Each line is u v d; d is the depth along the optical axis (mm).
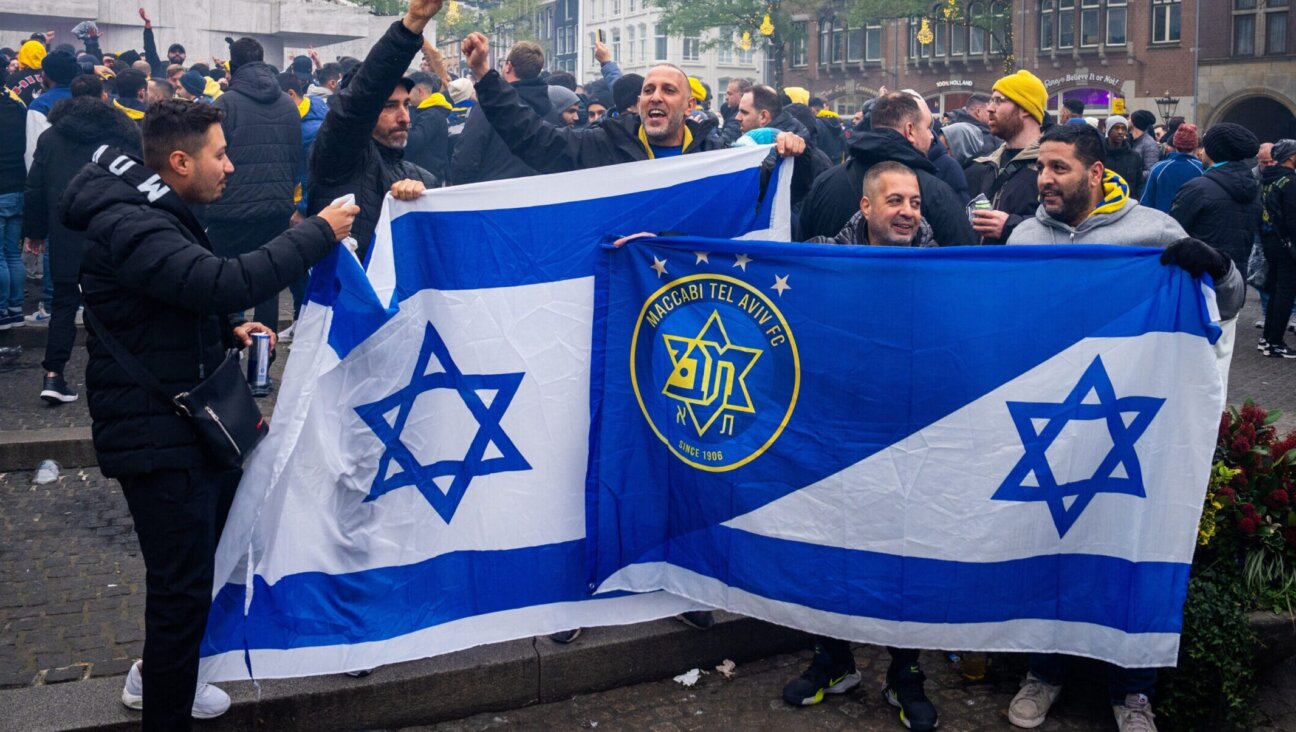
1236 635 3947
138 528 3311
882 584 3820
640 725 3994
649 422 4027
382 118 4434
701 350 3951
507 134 4883
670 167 4125
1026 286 3711
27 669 4066
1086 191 4078
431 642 3844
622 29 67250
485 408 3924
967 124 8695
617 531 4023
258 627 3605
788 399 3869
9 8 21766
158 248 3127
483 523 3928
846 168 4914
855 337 3795
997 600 3781
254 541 3557
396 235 3857
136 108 9516
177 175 3301
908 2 40906
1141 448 3699
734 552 3955
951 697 4184
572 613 4027
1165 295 3672
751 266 3877
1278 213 9836
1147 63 41438
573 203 4016
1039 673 4047
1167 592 3691
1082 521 3746
